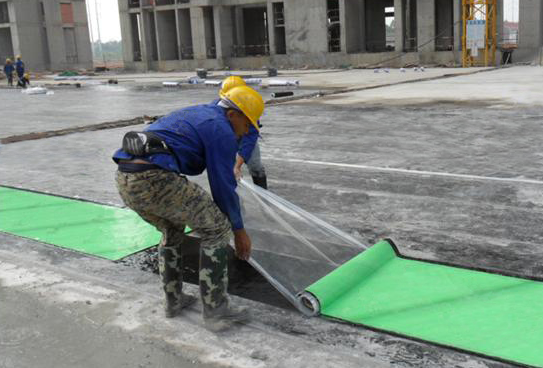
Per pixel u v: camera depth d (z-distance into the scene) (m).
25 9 59.62
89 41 66.56
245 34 53.28
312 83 25.25
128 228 5.32
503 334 3.05
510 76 24.73
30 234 5.22
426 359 2.84
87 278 4.08
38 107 18.86
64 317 3.46
